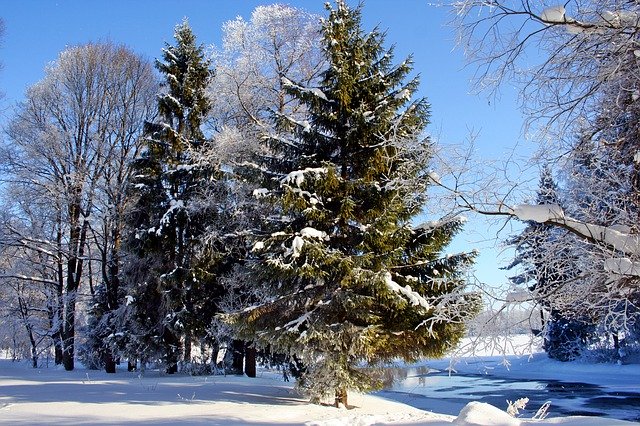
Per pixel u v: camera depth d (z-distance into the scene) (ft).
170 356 62.90
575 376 93.86
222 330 54.75
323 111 41.91
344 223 39.09
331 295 37.58
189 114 67.36
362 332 34.55
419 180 22.52
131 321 63.41
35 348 90.07
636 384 79.36
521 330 19.98
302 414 31.68
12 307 84.07
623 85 17.53
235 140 51.72
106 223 73.15
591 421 20.33
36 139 73.46
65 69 77.51
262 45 55.83
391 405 41.04
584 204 21.04
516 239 21.06
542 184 20.85
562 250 20.62
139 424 26.23
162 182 65.98
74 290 76.13
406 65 42.86
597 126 18.81
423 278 38.60
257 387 46.44
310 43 55.83
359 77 41.70
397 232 37.11
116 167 76.07
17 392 41.11
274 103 55.77
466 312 21.03
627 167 19.76
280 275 37.40
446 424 21.15
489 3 18.04
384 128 37.35
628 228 18.86
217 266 58.03
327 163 37.99
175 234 61.93
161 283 58.75
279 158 42.24
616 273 18.12
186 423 26.76
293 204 37.35
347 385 35.83
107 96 77.87
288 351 43.04
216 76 57.06
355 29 43.16
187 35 72.43
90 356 79.66
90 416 28.99
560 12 17.42
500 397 67.26
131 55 80.48
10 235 73.97
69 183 73.97
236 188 52.70
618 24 17.03
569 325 85.40
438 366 131.95
